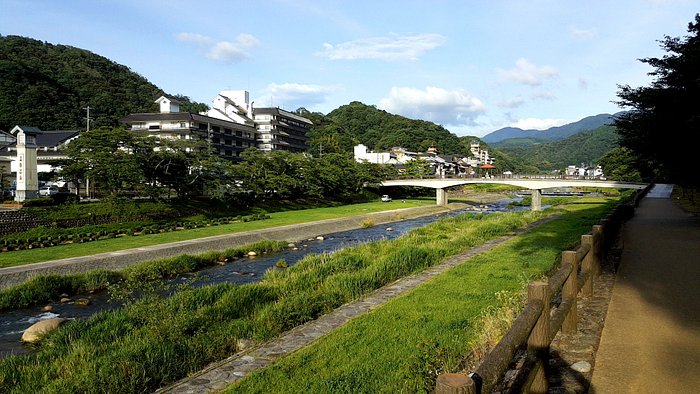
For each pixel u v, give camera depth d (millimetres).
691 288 7320
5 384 6336
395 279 12156
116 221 28891
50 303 14359
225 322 8820
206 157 36812
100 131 29922
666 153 15297
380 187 67250
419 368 5480
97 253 20203
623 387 4012
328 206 52094
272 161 45688
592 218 25891
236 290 10789
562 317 4570
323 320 8383
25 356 7562
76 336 8383
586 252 6578
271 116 69125
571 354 4832
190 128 52250
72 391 5895
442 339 6789
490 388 2416
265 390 5398
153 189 31234
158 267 17812
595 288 7402
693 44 13406
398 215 43344
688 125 12719
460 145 129875
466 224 25422
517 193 83938
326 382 5484
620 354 4730
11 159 38312
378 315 8125
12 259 18516
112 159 28547
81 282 15953
